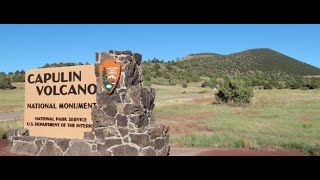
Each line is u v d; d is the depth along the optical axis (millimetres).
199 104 33562
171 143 12945
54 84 10828
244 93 32562
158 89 65750
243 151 11383
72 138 10328
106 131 9531
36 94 11172
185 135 14422
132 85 9547
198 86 77000
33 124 11180
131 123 9234
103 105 9656
